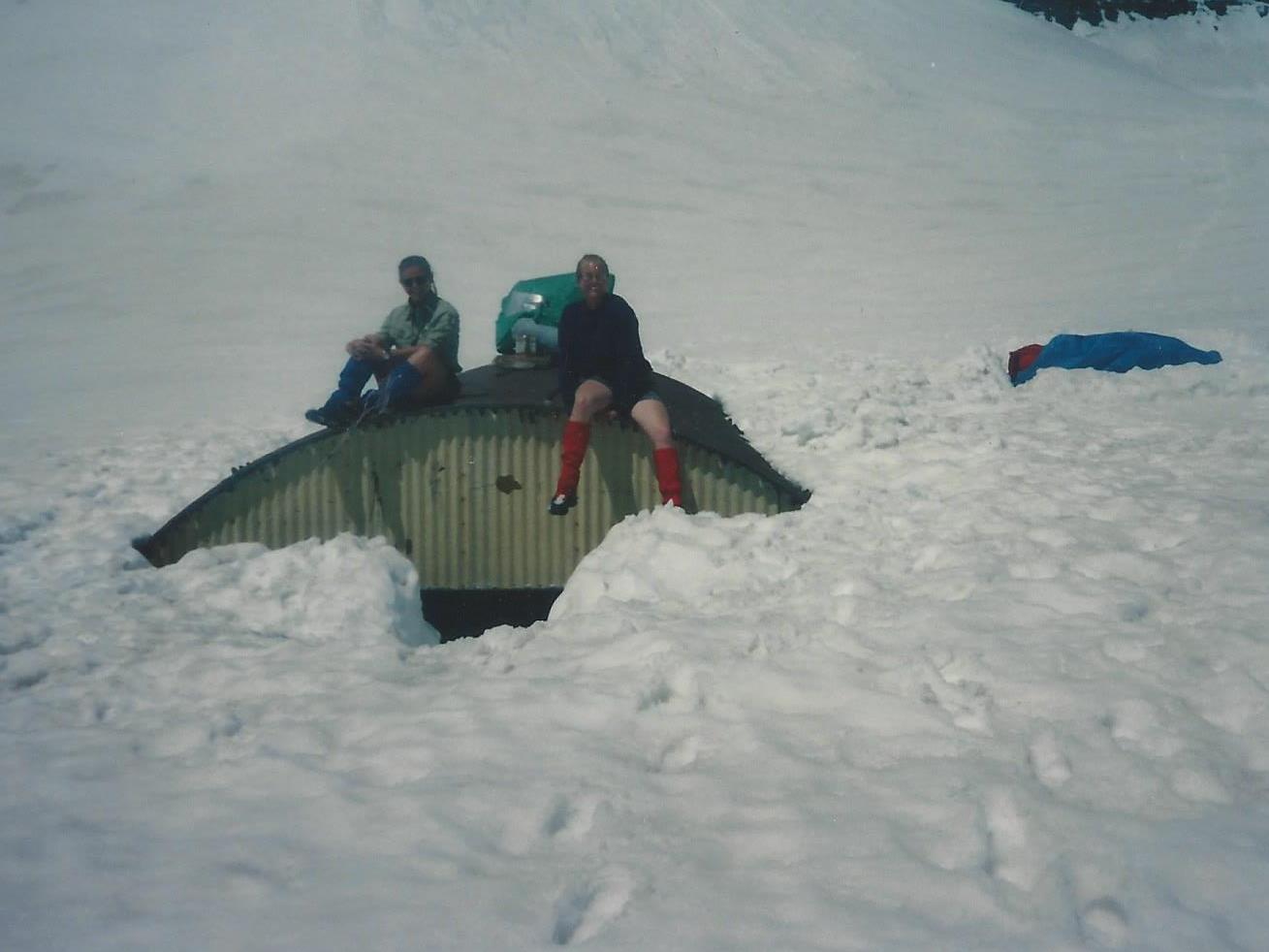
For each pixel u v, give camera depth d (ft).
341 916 8.50
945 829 9.32
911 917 8.21
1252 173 91.61
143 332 50.78
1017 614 13.65
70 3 122.52
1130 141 107.04
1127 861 8.71
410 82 109.29
